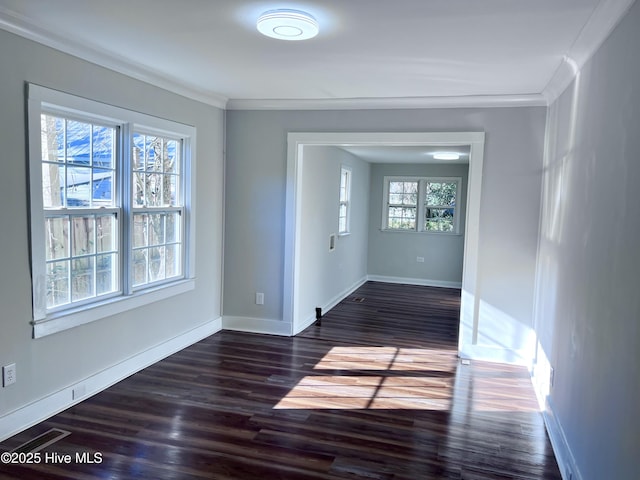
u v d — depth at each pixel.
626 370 1.85
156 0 2.49
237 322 5.43
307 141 5.04
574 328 2.74
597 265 2.35
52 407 3.24
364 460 2.80
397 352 4.84
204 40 3.11
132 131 3.83
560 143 3.59
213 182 5.09
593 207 2.50
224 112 5.21
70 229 3.41
